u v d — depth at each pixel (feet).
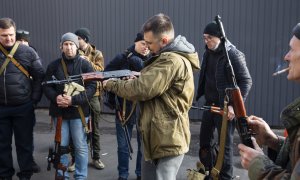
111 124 22.76
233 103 5.98
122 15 24.11
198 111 22.88
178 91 8.76
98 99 15.37
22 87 12.95
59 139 12.71
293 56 4.77
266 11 21.01
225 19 21.72
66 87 12.25
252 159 5.05
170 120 8.77
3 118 13.08
